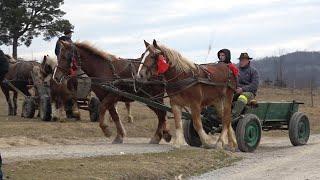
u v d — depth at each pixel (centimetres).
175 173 1112
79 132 1806
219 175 1116
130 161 1159
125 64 1542
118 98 1545
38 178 950
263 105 1591
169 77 1393
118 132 1602
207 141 1427
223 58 1555
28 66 2256
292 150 1552
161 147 1444
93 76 1546
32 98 2209
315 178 1055
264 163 1278
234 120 1522
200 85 1419
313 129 2442
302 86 5550
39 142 1568
